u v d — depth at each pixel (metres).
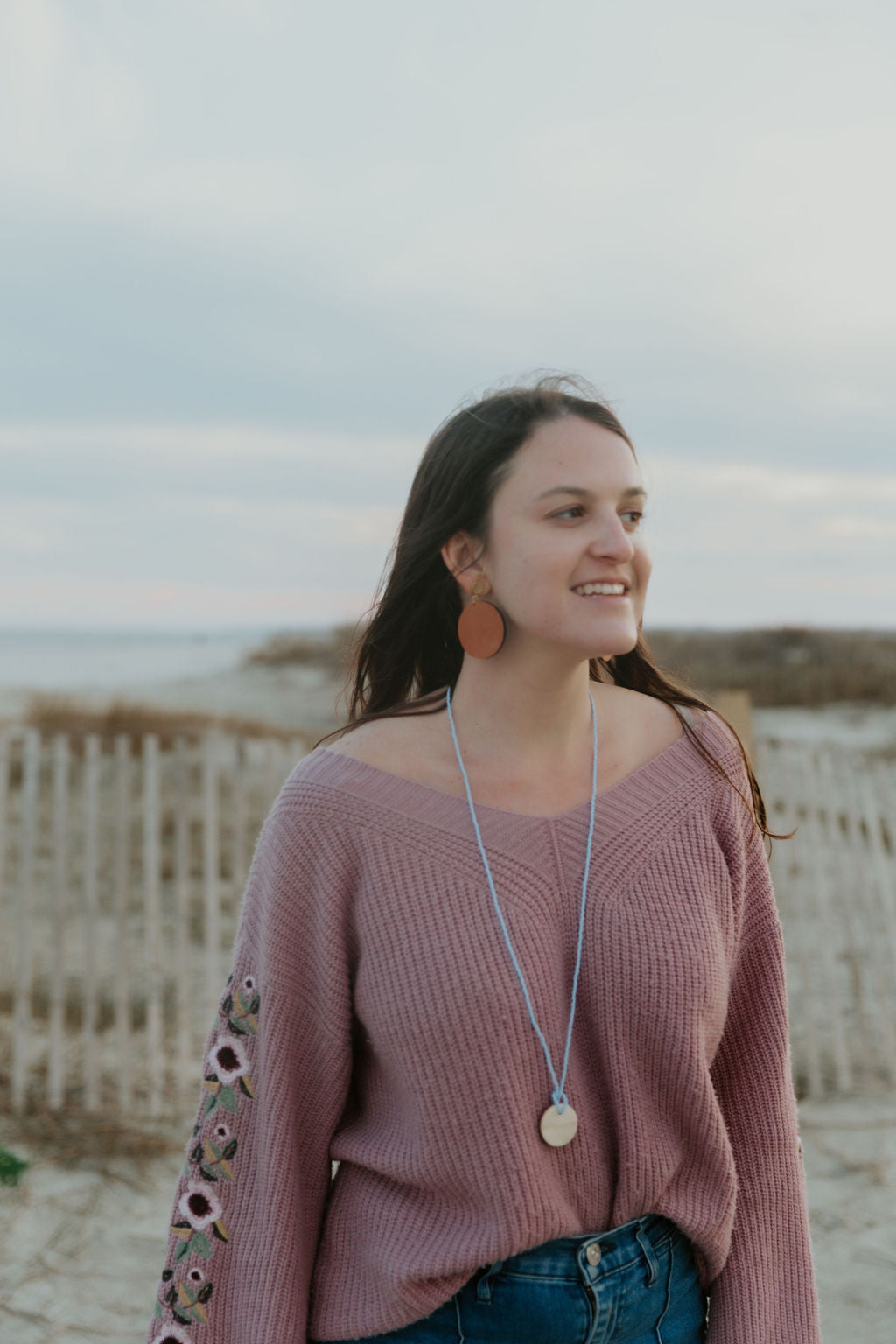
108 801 9.43
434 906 1.41
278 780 5.31
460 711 1.53
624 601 1.42
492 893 1.41
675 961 1.42
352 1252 1.50
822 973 6.04
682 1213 1.45
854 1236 3.71
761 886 1.60
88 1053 4.68
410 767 1.50
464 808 1.47
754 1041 1.59
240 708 23.25
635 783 1.53
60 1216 3.81
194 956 6.35
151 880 4.95
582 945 1.43
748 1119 1.58
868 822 5.53
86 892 4.89
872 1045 5.32
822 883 5.32
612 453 1.42
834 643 21.89
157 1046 4.72
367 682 1.78
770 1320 1.52
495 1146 1.38
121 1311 3.33
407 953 1.40
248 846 8.28
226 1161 1.53
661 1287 1.46
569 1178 1.42
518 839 1.45
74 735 11.03
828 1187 4.05
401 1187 1.47
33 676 49.66
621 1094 1.42
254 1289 1.49
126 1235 3.73
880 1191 4.00
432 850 1.43
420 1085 1.40
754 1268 1.53
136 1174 4.10
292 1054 1.50
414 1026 1.39
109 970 6.14
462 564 1.50
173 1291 1.52
